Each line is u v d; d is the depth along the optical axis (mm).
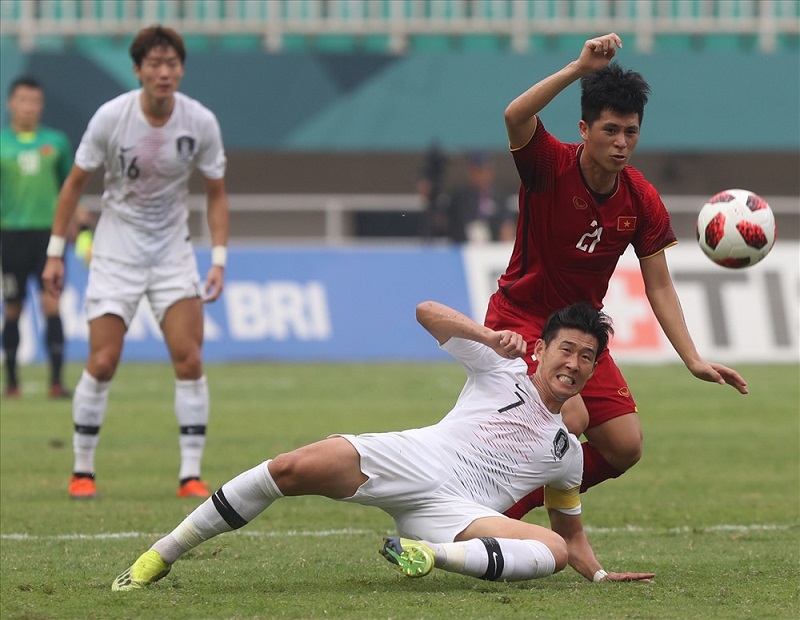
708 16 94562
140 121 30625
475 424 20141
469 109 91312
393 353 70062
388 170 99562
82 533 26234
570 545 21547
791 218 98500
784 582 20781
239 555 23578
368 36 94875
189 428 31719
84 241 49906
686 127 92000
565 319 20109
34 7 94062
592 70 20484
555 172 21750
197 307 31734
